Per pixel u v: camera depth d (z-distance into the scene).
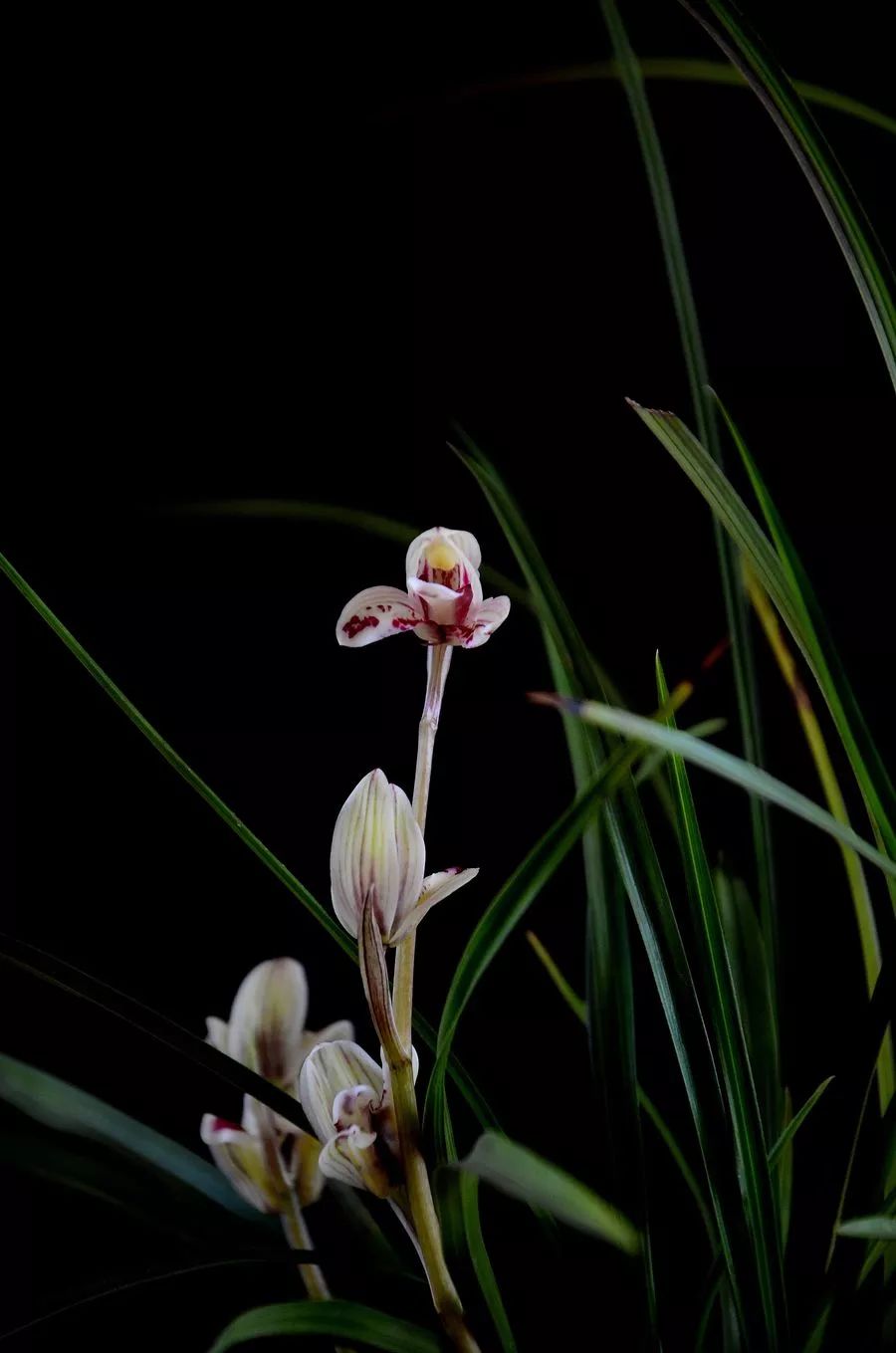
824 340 0.93
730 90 0.93
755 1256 0.56
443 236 0.97
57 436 0.97
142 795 0.96
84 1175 0.63
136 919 0.95
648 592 0.95
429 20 0.96
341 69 0.97
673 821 0.65
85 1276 0.91
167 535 0.97
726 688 0.92
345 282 0.98
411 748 0.97
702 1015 0.56
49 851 0.95
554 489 0.97
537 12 0.95
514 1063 0.93
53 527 0.97
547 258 0.96
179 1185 0.64
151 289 0.97
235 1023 0.61
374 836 0.53
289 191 0.97
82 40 0.96
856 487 0.92
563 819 0.53
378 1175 0.54
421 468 0.97
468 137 0.97
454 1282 0.60
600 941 0.60
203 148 0.97
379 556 0.97
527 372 0.97
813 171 0.54
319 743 0.97
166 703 0.97
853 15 0.88
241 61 0.97
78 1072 0.89
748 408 0.94
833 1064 0.67
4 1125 0.63
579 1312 0.61
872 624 0.92
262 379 0.98
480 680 0.97
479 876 0.96
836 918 0.84
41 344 0.97
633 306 0.96
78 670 0.96
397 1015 0.54
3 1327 0.90
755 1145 0.56
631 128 0.95
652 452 0.95
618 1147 0.59
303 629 0.97
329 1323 0.54
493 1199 0.69
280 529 0.98
